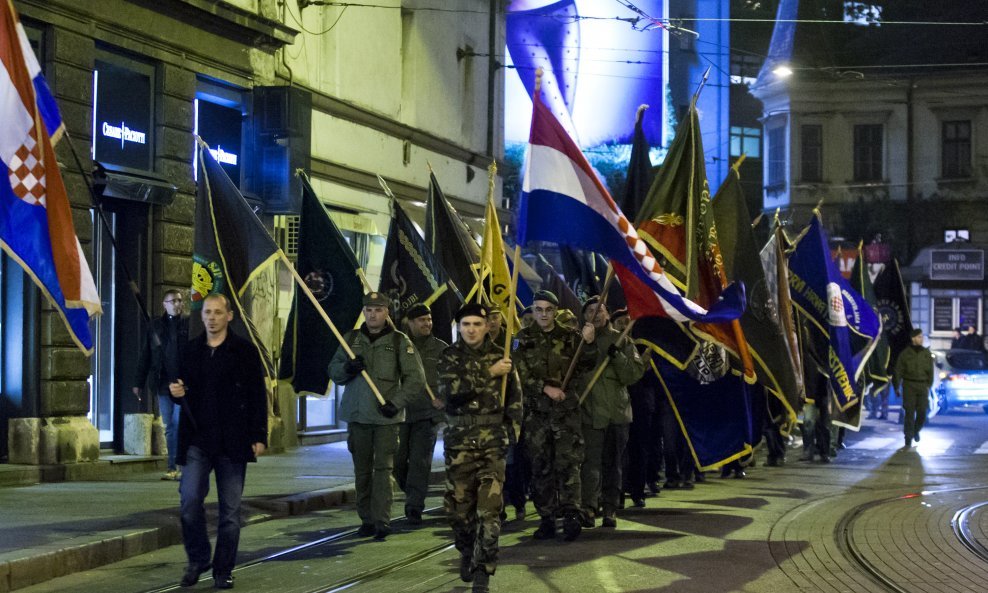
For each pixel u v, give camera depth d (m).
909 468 17.38
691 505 12.72
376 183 23.09
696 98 12.12
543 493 10.29
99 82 15.66
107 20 15.40
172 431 14.11
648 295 10.62
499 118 30.47
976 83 54.25
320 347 12.56
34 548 8.99
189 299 16.95
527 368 10.19
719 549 9.74
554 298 10.18
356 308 12.53
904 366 21.72
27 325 14.38
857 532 10.76
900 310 22.38
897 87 55.09
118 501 11.97
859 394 18.73
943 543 10.19
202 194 11.38
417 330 11.77
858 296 18.41
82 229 14.86
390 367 10.58
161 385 13.95
